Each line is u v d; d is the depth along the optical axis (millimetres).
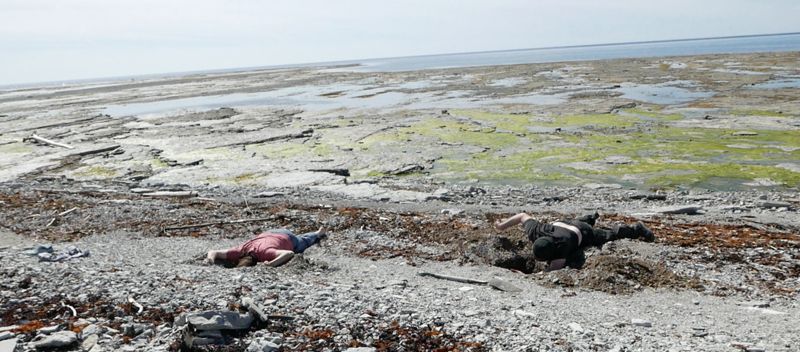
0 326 6895
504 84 80188
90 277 8906
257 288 8703
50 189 23203
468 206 20219
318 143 38156
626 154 31344
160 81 168500
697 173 26656
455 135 39125
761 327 8422
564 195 23156
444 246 13664
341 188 24266
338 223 15859
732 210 19141
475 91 71500
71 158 35188
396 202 21250
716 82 65625
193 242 13883
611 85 69250
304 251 12969
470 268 12016
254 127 46250
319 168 30062
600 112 46406
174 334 6812
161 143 40125
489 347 6887
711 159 29281
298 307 7906
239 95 86312
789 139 32812
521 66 134625
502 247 12703
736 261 12172
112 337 6668
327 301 8164
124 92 108938
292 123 48188
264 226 15617
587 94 60312
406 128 42750
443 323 7617
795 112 41031
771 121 38312
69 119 57656
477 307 8727
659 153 31203
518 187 25469
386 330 7227
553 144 34938
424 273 11422
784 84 59938
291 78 134250
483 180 27266
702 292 10398
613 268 10914
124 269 9859
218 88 107562
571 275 11008
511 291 10172
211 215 16906
